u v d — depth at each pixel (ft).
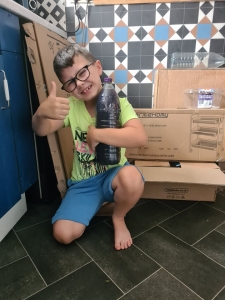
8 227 3.19
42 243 2.98
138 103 5.50
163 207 3.84
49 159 3.95
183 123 4.01
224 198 4.15
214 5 4.84
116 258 2.71
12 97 3.05
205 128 3.99
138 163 4.18
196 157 4.13
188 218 3.52
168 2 4.86
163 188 4.03
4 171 2.95
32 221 3.47
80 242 3.00
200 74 4.44
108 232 3.21
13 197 3.19
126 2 4.91
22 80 3.32
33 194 3.98
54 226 2.89
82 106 3.14
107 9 5.03
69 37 5.26
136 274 2.48
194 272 2.50
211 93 4.11
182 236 3.10
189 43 5.10
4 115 2.88
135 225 3.34
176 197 4.05
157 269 2.54
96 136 2.70
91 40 5.24
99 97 2.78
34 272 2.52
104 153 2.90
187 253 2.79
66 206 3.04
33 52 3.15
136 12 5.00
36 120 2.75
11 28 3.01
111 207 3.55
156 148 4.17
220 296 2.22
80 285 2.35
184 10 4.91
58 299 2.20
